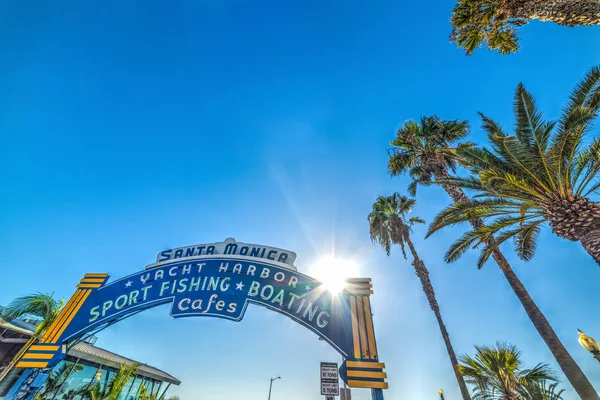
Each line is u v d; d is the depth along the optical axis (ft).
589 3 25.09
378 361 24.07
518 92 30.60
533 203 31.42
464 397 44.06
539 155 29.40
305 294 29.76
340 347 25.29
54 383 57.16
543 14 27.89
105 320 30.99
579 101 28.04
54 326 30.83
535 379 32.37
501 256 39.29
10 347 52.60
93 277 35.27
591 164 29.60
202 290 31.68
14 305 38.47
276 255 33.55
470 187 35.55
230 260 33.83
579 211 28.09
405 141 58.34
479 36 34.12
